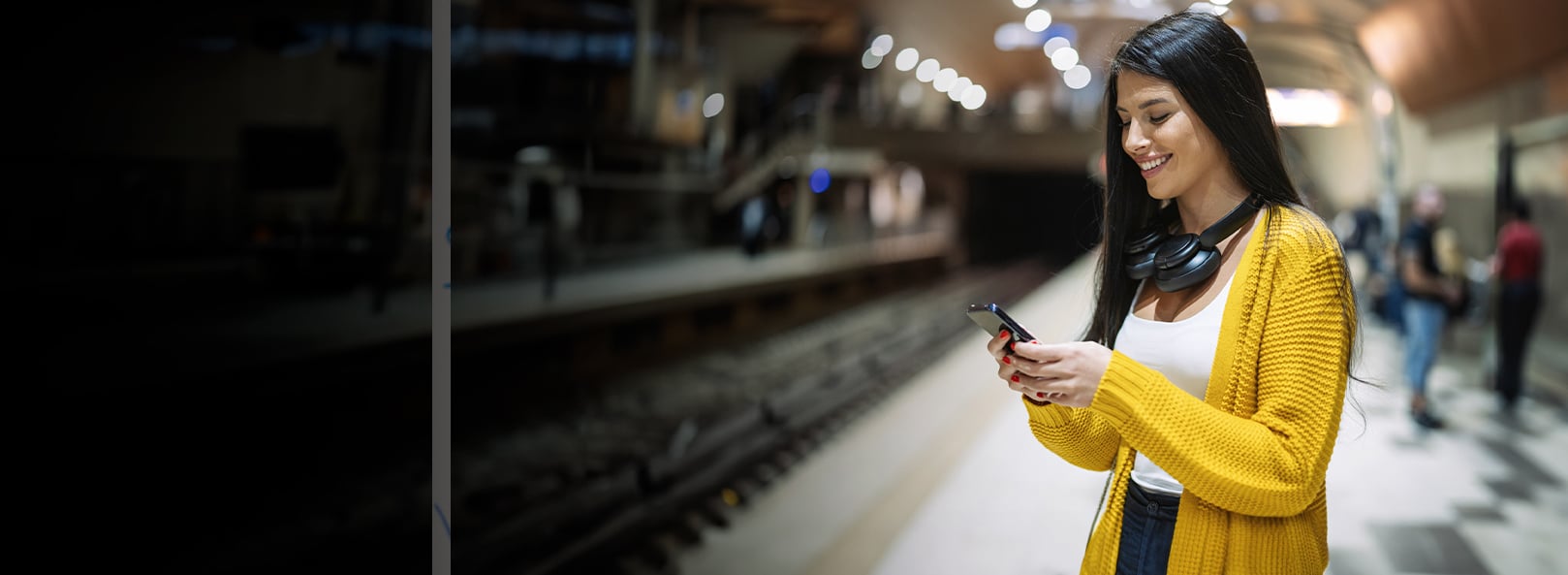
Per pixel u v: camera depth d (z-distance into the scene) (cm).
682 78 2592
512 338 800
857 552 408
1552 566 372
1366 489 477
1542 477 495
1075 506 458
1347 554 389
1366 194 1470
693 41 2612
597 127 2050
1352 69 1416
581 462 610
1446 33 971
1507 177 862
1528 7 742
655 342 1112
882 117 2714
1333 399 109
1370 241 1073
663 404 830
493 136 1769
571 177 1769
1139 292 136
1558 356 762
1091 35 2169
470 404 744
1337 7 1237
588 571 378
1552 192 773
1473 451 549
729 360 1135
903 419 687
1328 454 108
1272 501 107
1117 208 136
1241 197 122
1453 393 722
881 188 3284
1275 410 110
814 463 568
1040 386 117
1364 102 1452
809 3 2578
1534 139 804
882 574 382
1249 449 107
